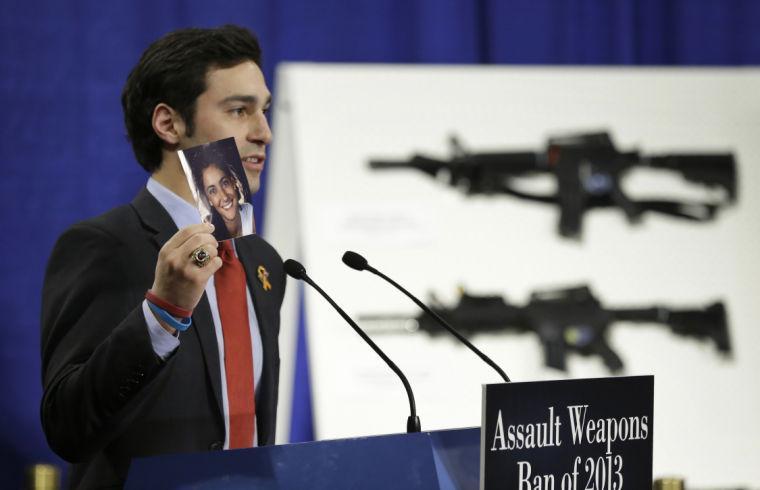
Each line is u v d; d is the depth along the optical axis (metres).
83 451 4.64
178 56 5.36
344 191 9.54
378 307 9.32
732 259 10.10
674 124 10.30
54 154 10.31
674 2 11.95
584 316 9.74
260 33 10.85
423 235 9.60
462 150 9.84
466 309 9.51
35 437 10.29
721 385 9.80
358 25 11.17
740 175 10.27
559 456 3.92
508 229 9.81
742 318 9.98
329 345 9.14
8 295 10.25
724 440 9.66
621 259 9.95
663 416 9.66
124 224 5.25
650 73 10.40
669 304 9.89
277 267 5.97
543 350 9.60
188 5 10.61
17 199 10.25
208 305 5.32
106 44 10.39
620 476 4.04
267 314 5.68
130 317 4.48
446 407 9.23
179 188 5.43
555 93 10.20
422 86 9.96
